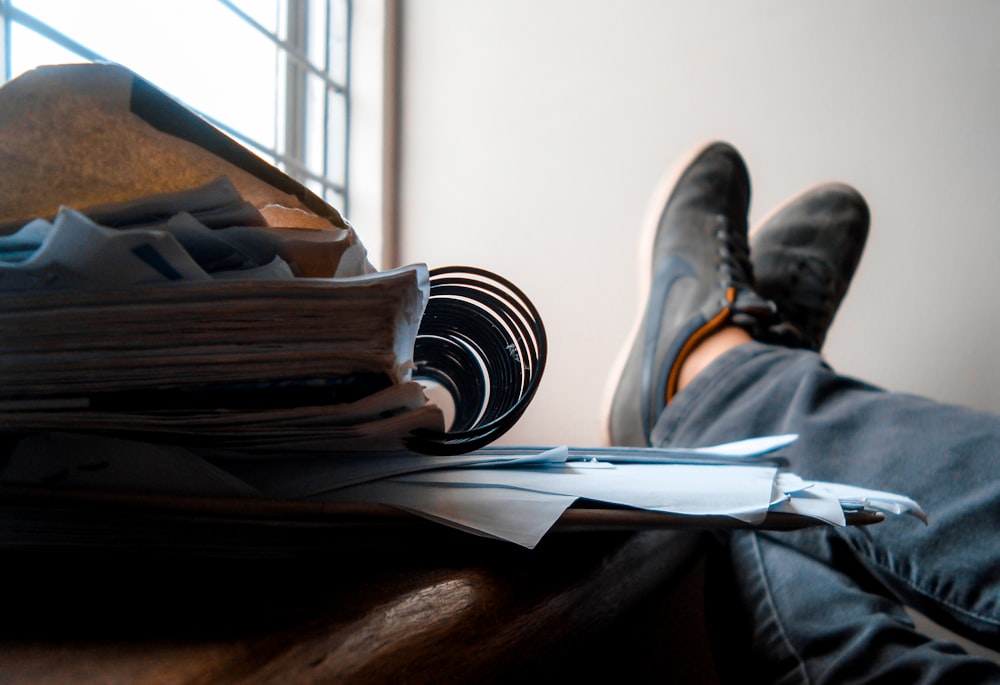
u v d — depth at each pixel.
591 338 1.02
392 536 0.24
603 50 1.04
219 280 0.17
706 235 0.88
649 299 0.88
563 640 0.23
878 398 0.50
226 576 0.21
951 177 0.88
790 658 0.42
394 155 1.12
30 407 0.18
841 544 0.46
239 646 0.17
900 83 0.90
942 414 0.46
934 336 0.88
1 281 0.17
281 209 0.20
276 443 0.20
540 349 0.24
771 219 0.96
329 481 0.23
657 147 1.01
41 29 0.55
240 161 0.19
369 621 0.19
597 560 0.27
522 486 0.24
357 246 0.20
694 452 0.33
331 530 0.22
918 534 0.42
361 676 0.16
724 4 0.98
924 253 0.89
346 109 1.09
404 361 0.22
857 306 0.92
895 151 0.90
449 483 0.24
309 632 0.18
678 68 1.00
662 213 0.94
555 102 1.06
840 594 0.43
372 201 1.08
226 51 0.83
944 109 0.88
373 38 1.09
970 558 0.40
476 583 0.22
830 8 0.93
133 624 0.17
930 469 0.43
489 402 0.28
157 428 0.19
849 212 0.91
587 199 1.04
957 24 0.87
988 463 0.42
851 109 0.92
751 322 0.76
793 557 0.46
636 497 0.23
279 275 0.19
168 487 0.20
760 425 0.56
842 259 0.91
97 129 0.17
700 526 0.24
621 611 0.28
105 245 0.16
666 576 0.34
